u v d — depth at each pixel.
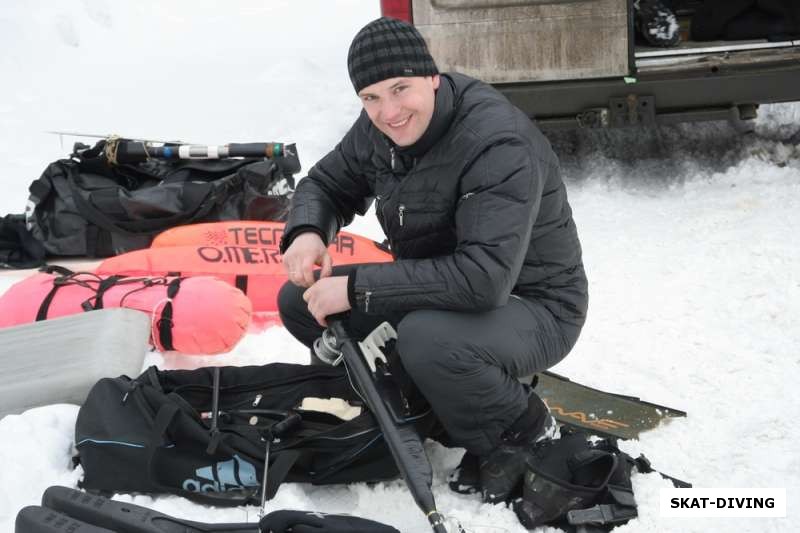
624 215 5.31
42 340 3.46
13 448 2.94
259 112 7.05
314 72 7.71
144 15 9.81
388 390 2.80
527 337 2.86
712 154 6.07
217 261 4.28
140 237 4.68
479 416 2.82
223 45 9.00
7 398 3.16
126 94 7.55
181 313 3.67
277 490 2.89
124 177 4.96
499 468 2.85
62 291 3.89
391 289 2.74
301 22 9.70
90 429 2.93
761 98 5.39
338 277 2.82
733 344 3.87
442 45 5.41
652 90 5.39
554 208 2.88
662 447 3.14
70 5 9.11
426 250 2.93
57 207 4.80
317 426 3.03
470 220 2.70
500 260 2.66
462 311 2.79
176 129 6.88
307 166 6.15
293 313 3.30
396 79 2.61
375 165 2.95
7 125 6.93
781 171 5.63
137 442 2.88
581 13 5.30
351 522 2.49
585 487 2.71
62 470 2.99
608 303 4.31
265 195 4.76
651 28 5.79
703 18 5.97
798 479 2.95
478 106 2.74
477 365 2.77
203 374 3.20
